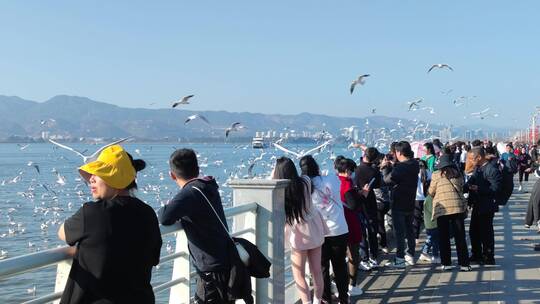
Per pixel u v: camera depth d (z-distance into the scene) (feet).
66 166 274.16
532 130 134.62
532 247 35.55
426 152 43.68
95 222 10.40
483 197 30.27
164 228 13.66
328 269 22.30
